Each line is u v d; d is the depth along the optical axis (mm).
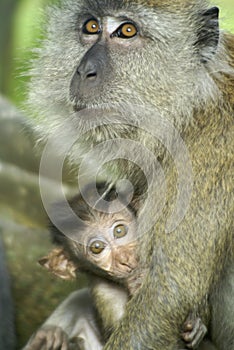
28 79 14273
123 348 12141
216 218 12016
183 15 12805
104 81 12766
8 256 17625
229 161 12164
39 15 14359
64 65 13336
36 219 19219
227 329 12656
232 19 14203
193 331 11977
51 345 12719
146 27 12758
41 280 17156
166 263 12062
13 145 20016
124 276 12789
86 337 13469
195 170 12195
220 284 12477
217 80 12633
